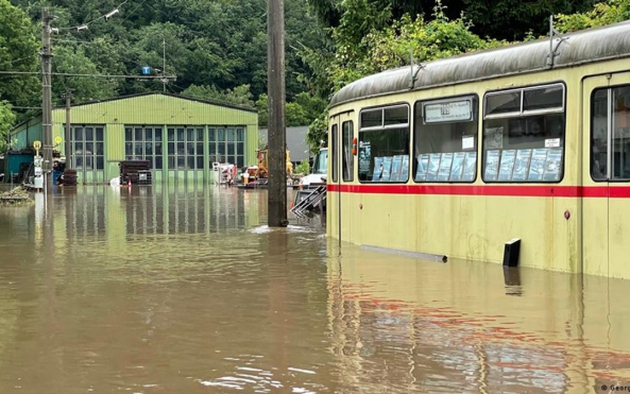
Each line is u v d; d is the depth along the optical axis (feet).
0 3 234.79
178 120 260.42
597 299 29.58
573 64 34.71
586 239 34.63
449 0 93.04
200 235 59.11
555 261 35.88
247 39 411.75
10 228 66.59
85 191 167.32
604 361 21.15
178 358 22.29
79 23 376.07
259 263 42.39
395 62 72.23
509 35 92.79
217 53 399.24
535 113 36.65
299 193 100.48
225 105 263.90
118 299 31.71
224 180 231.09
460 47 75.87
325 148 116.06
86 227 67.36
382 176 47.37
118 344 24.04
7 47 234.17
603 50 33.42
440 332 24.91
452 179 41.57
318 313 28.30
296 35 277.03
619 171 33.14
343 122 52.39
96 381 20.12
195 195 141.59
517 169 37.78
